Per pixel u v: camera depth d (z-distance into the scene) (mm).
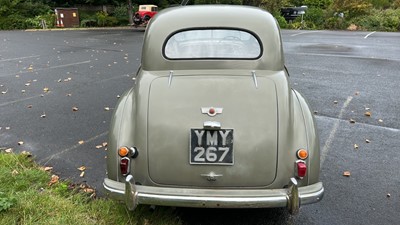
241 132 2336
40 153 3969
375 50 11773
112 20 25734
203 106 2398
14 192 3004
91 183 3330
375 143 4266
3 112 5340
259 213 2883
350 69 8578
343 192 3203
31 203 2789
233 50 2732
